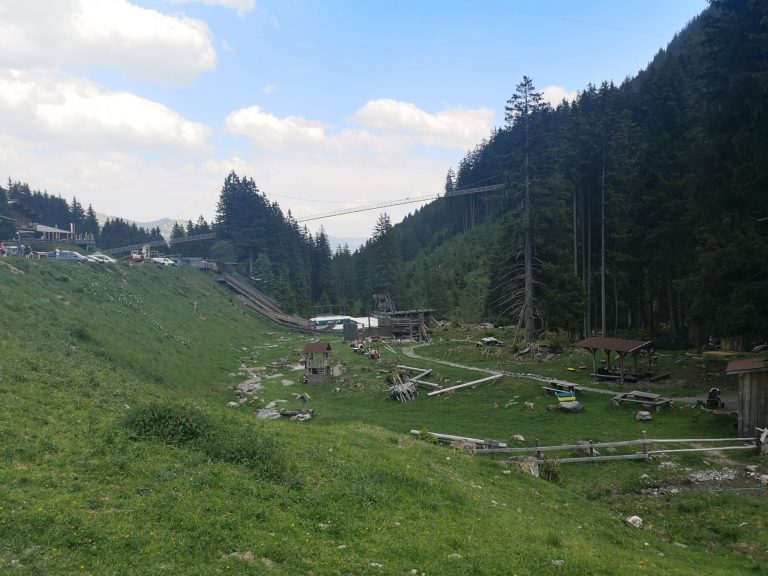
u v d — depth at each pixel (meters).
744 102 29.44
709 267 30.25
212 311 81.38
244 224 136.12
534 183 51.84
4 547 8.84
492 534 12.96
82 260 68.00
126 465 12.91
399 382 41.78
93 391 21.33
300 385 48.12
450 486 15.93
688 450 23.28
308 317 121.00
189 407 16.77
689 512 18.17
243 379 50.91
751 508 17.75
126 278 68.88
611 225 56.25
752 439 23.53
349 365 55.97
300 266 137.25
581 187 57.31
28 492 10.84
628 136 58.66
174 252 145.88
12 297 37.81
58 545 9.17
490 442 24.91
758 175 28.75
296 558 10.16
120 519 10.42
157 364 42.28
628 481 21.34
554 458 23.22
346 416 35.66
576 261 57.25
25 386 19.12
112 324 46.16
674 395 33.12
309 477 14.58
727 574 13.52
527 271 52.03
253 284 122.69
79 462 12.76
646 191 48.66
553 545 13.07
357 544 11.20
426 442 23.27
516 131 52.12
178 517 10.80
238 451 14.97
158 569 8.91
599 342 39.53
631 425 28.45
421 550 11.24
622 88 81.31
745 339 41.78
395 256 117.19
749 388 24.58
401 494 14.52
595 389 36.50
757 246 27.62
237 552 10.09
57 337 34.62
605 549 13.74
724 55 32.59
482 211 166.75
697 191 36.00
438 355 58.12
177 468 13.35
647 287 54.81
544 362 47.22
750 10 30.50
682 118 50.75
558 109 130.75
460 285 115.31
